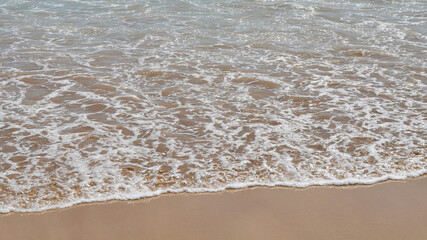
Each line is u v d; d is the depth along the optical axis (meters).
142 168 5.37
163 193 4.97
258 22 10.98
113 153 5.63
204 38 9.88
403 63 8.60
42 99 6.98
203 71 8.14
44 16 11.30
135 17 11.28
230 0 12.72
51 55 8.80
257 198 4.91
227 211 4.71
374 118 6.56
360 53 9.09
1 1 12.46
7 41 9.52
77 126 6.22
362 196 4.95
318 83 7.71
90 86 7.47
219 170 5.36
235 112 6.71
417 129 6.28
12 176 5.14
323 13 11.70
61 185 5.03
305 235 4.39
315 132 6.18
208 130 6.21
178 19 11.16
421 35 10.17
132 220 4.57
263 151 5.73
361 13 11.76
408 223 4.56
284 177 5.25
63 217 4.59
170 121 6.43
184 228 4.46
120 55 8.87
